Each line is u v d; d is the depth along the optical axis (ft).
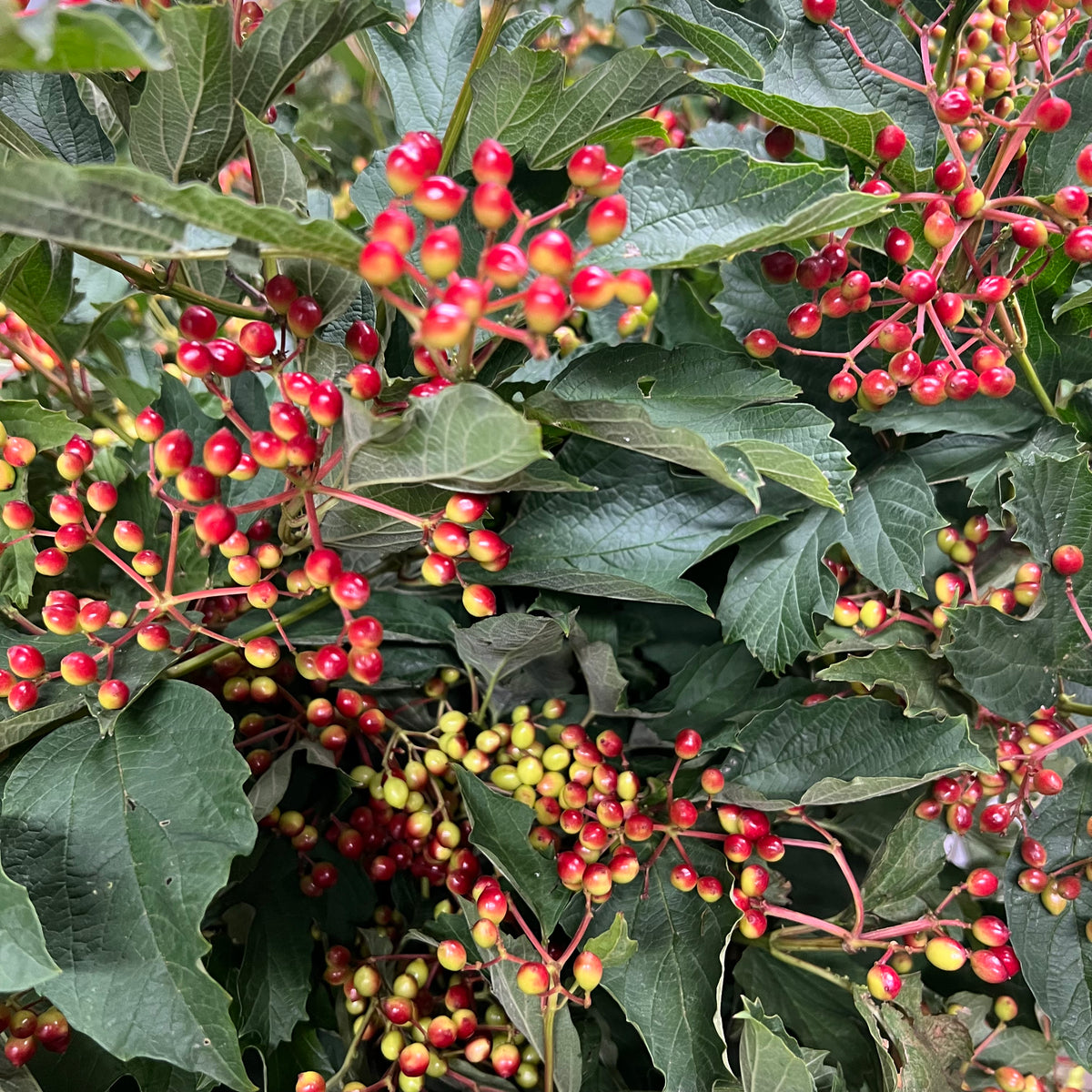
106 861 0.73
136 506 0.99
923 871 0.96
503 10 0.86
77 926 0.71
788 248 1.03
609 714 1.07
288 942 0.94
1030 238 0.83
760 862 0.98
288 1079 0.94
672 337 1.16
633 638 1.09
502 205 0.63
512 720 1.05
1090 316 0.94
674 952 0.90
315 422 0.81
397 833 1.01
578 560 0.97
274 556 0.82
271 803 0.92
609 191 0.68
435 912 1.02
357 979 0.96
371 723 1.00
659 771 1.04
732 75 0.88
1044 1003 0.90
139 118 0.73
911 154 0.88
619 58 0.84
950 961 0.91
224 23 0.68
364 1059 0.98
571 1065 0.88
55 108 0.87
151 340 1.29
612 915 0.92
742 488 0.67
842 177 0.70
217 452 0.73
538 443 0.60
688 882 0.92
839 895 1.06
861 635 0.99
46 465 1.00
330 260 0.64
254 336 0.73
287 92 0.99
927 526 0.95
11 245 0.83
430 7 1.06
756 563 1.00
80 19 0.52
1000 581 1.04
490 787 0.91
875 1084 0.96
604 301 0.61
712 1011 0.88
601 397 0.88
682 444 0.68
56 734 0.79
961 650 0.91
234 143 0.77
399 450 0.68
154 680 0.81
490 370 0.85
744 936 1.00
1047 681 0.94
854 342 1.01
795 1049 0.83
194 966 0.69
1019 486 0.91
